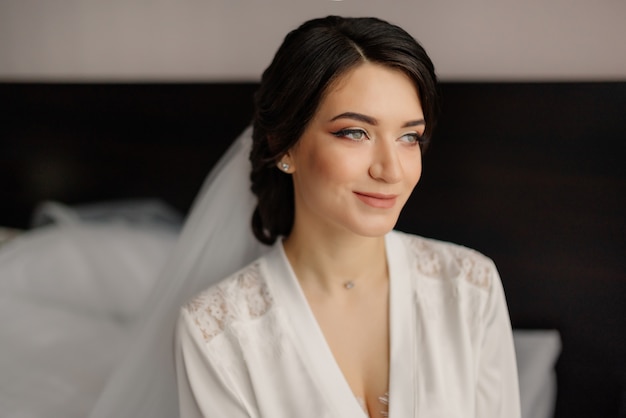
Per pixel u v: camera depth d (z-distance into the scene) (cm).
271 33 164
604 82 126
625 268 132
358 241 90
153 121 189
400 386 88
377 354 92
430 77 82
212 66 176
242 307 94
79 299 191
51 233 205
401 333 92
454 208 149
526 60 134
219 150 181
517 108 136
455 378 91
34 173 217
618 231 131
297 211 93
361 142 80
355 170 79
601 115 128
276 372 91
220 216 111
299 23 158
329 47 78
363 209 81
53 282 194
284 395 89
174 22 177
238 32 169
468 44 139
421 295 96
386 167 78
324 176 81
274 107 83
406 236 103
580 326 140
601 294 136
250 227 111
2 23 203
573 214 135
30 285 196
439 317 95
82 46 194
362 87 78
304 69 79
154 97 186
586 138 130
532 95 134
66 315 187
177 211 196
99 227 200
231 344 92
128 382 117
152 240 193
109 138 199
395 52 78
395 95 79
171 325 113
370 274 95
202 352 91
